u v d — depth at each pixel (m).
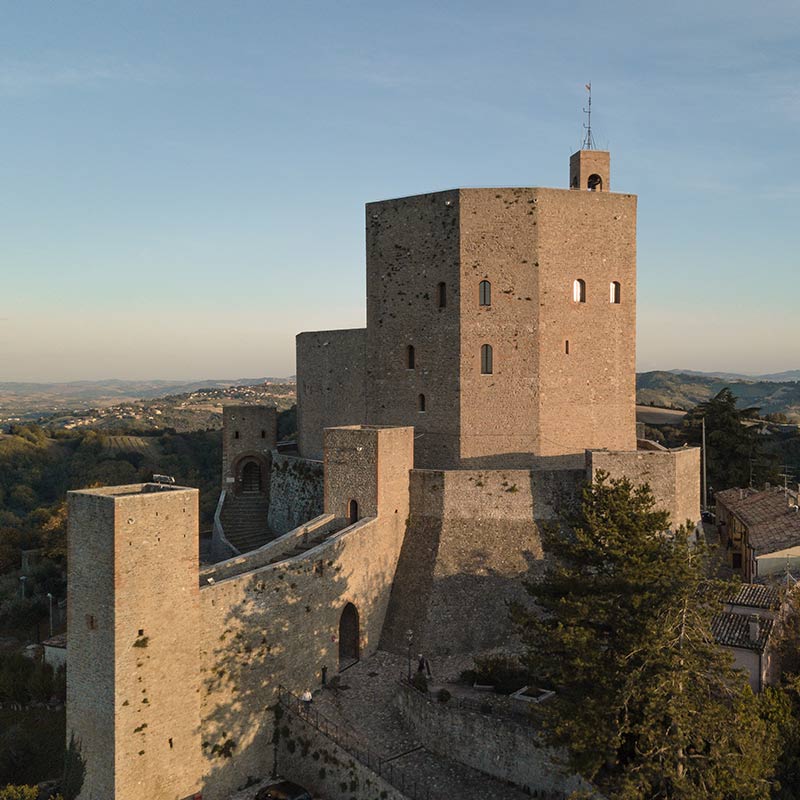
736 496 60.69
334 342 61.44
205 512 98.00
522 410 51.88
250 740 34.91
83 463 155.50
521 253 51.62
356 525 42.75
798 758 28.81
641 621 27.34
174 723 31.80
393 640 43.81
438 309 53.09
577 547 30.45
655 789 27.20
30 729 39.47
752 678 32.38
